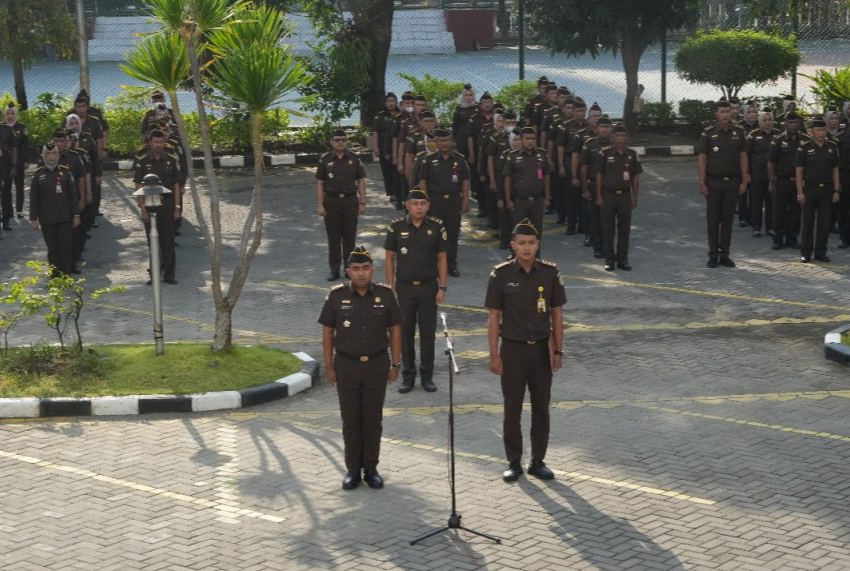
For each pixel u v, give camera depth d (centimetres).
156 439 1307
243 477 1190
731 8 3738
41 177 1973
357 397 1148
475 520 1075
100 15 5394
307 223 2525
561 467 1202
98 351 1559
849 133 2197
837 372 1519
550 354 1172
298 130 3438
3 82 4688
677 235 2378
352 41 3356
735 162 2072
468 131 2609
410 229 1449
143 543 1037
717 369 1535
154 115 2603
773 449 1245
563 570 971
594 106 2325
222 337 1522
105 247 2314
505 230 2259
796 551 999
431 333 1462
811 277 2033
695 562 982
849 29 3503
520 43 3538
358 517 1086
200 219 1517
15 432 1333
